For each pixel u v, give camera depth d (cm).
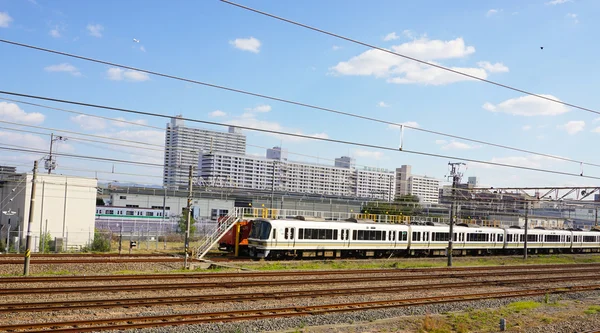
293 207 7306
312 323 1705
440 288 2655
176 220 7062
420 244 4909
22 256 3356
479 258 5166
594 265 4906
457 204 5853
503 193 5916
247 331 1525
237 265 3394
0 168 4744
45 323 1430
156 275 2434
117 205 7312
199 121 1894
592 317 2014
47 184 4538
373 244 4512
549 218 8975
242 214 4256
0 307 1631
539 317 1981
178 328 1504
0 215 4803
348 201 7994
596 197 7681
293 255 4034
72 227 4666
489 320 1902
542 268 4241
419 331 1650
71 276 2331
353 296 2245
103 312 1659
